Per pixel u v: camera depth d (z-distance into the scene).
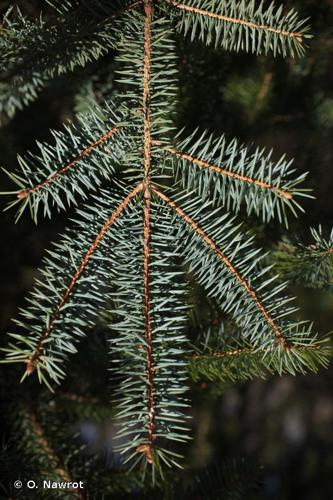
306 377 1.13
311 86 0.70
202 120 0.65
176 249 0.52
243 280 0.51
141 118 0.52
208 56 0.61
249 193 0.51
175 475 0.63
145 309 0.50
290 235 0.61
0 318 0.76
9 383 0.66
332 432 1.17
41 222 0.73
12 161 0.72
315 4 0.62
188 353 0.54
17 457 0.62
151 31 0.53
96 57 0.55
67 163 0.51
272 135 0.73
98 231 0.51
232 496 0.62
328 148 0.71
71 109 0.71
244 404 1.14
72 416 0.66
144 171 0.52
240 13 0.53
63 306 0.49
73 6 0.54
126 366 0.50
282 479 1.11
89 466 0.63
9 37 0.53
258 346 0.52
